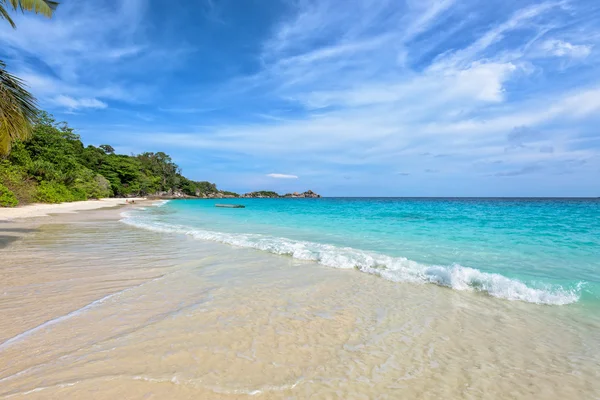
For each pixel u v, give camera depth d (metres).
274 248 9.30
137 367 2.99
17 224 15.55
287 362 3.18
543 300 5.07
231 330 3.89
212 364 3.09
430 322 4.27
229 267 7.26
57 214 22.55
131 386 2.68
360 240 11.41
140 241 10.98
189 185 126.81
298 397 2.62
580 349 3.57
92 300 4.93
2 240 10.69
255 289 5.61
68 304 4.73
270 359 3.22
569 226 15.10
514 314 4.57
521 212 25.89
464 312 4.63
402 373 3.05
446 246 10.04
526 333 3.97
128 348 3.37
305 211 32.25
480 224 16.45
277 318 4.31
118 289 5.52
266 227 16.30
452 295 5.38
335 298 5.19
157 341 3.55
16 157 32.50
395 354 3.41
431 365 3.21
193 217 23.83
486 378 3.01
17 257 8.04
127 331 3.80
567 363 3.29
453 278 6.00
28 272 6.57
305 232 13.95
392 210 31.59
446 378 2.99
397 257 8.16
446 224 16.67
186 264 7.52
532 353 3.49
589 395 2.79
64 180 42.56
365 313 4.56
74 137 65.19
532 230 13.74
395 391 2.76
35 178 35.19
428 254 8.77
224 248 9.68
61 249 9.26
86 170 56.25
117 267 7.15
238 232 14.05
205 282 6.04
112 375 2.84
